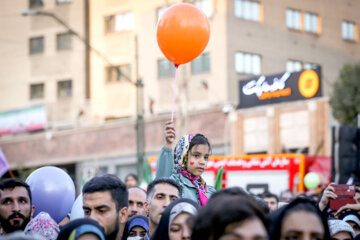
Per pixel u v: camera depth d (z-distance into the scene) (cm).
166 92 3662
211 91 3422
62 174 668
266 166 1911
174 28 663
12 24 4416
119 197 435
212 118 3209
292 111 2967
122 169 3669
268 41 3603
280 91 2825
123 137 3647
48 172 661
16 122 4134
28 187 571
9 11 4431
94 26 4053
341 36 4016
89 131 3816
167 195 529
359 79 2744
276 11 3662
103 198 427
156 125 3456
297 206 362
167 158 614
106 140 3722
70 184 666
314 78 2711
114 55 3950
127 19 3916
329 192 575
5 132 4184
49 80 4231
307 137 2908
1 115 4219
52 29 4241
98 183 430
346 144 1410
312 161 1914
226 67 3391
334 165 1417
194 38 665
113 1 3972
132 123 3600
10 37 4425
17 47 4388
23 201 561
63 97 4175
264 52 3575
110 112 3947
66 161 3894
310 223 354
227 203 301
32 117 4056
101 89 4000
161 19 680
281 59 3656
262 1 3600
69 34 4178
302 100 2805
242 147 3092
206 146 591
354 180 1402
